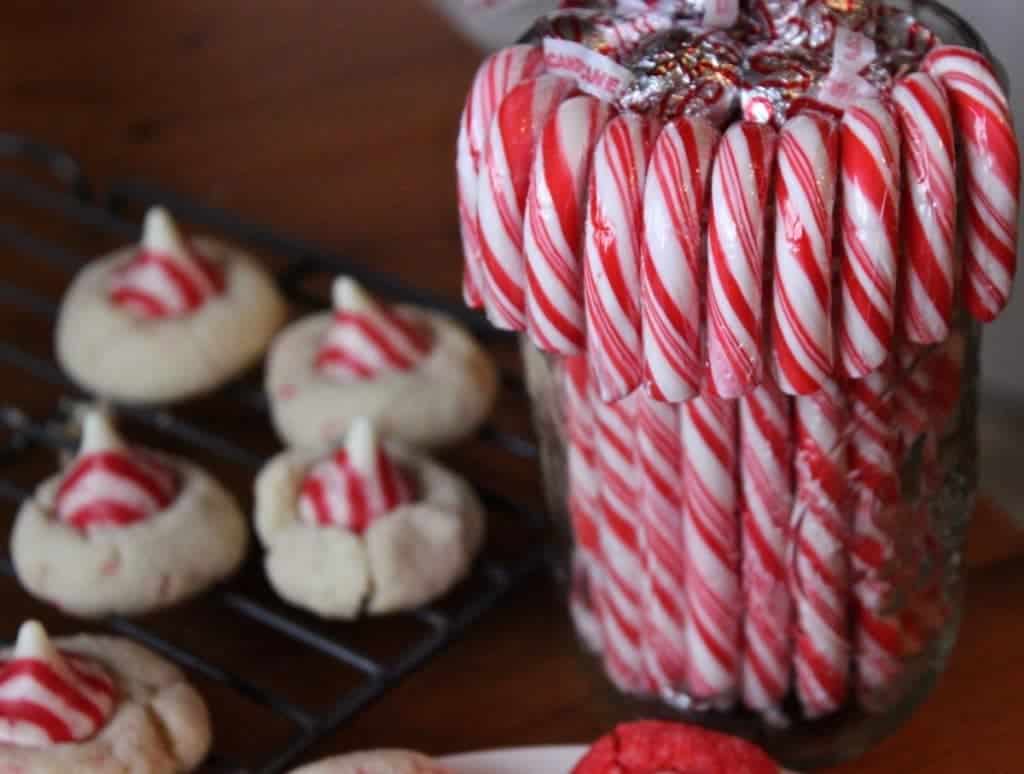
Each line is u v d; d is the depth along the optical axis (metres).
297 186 0.65
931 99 0.43
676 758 0.47
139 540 0.53
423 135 0.67
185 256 0.58
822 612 0.48
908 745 0.50
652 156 0.43
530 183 0.44
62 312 0.59
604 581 0.49
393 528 0.52
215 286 0.59
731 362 0.43
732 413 0.46
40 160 0.67
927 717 0.50
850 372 0.44
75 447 0.56
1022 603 0.52
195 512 0.54
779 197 0.43
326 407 0.56
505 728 0.51
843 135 0.43
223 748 0.51
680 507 0.47
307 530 0.53
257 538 0.55
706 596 0.48
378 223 0.63
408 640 0.53
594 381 0.46
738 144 0.43
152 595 0.53
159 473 0.54
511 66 0.45
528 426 0.57
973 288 0.44
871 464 0.46
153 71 0.71
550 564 0.53
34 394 0.59
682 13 0.46
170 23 0.73
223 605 0.54
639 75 0.45
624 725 0.48
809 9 0.45
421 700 0.52
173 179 0.66
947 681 0.51
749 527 0.47
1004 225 0.44
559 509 0.50
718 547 0.47
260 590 0.54
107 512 0.53
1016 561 0.53
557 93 0.44
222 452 0.56
